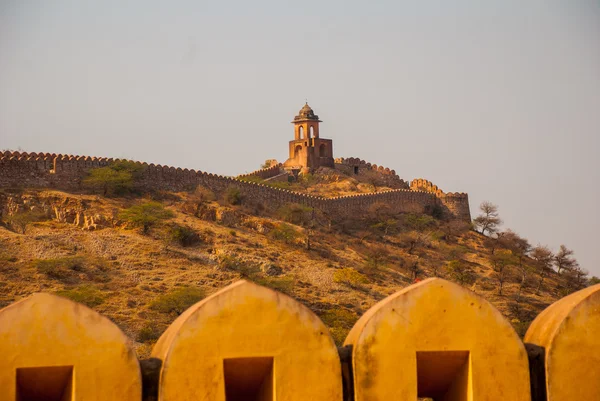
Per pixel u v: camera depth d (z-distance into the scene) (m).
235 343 29.84
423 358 31.31
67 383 28.95
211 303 29.95
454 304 31.45
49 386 28.98
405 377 30.81
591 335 31.91
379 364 30.72
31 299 28.73
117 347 29.06
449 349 31.19
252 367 30.34
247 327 30.03
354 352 30.67
